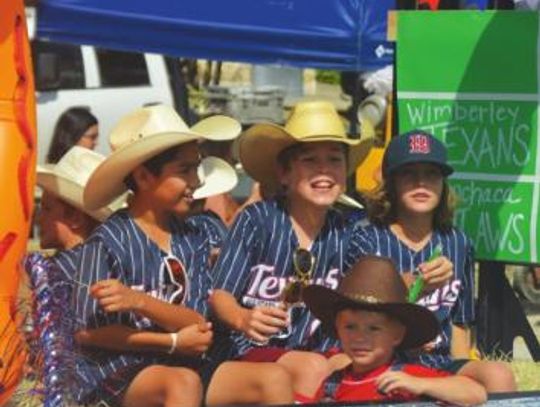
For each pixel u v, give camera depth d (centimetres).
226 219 801
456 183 748
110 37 955
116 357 533
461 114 746
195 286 549
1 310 514
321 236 567
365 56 1012
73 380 492
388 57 1016
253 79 1945
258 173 596
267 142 574
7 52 530
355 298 478
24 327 512
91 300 523
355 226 586
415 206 584
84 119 926
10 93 530
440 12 744
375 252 580
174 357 543
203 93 1789
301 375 510
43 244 638
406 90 753
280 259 559
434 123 750
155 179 538
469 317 600
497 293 758
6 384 514
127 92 1487
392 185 593
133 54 1492
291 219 564
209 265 563
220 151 763
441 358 568
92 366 531
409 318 480
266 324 526
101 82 1477
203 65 1886
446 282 575
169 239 547
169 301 541
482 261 748
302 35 1003
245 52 995
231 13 988
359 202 726
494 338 759
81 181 616
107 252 531
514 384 531
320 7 1007
